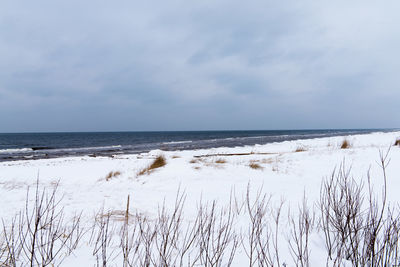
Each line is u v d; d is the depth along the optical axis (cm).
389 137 2489
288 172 797
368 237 217
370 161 849
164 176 773
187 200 505
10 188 646
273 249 238
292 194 527
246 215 378
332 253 228
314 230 286
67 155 2208
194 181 700
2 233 285
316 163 910
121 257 223
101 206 452
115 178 837
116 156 1831
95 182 805
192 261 214
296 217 353
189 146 2981
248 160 1083
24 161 1672
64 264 205
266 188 598
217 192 577
